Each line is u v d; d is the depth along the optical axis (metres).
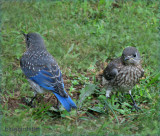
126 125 10.67
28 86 12.49
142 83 13.12
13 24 16.36
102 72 13.34
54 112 11.05
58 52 14.51
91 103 11.84
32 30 15.92
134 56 11.29
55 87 10.56
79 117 10.84
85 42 15.50
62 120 10.65
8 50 14.40
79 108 11.30
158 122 10.88
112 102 11.73
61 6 17.80
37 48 11.91
